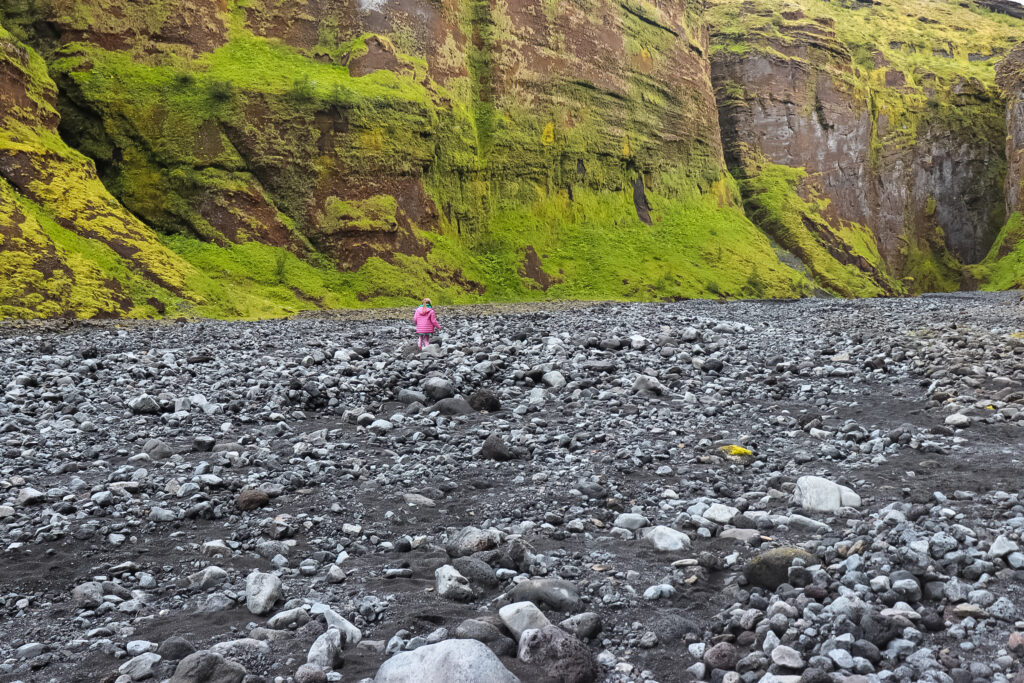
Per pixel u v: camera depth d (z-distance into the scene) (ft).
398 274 193.47
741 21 384.06
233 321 122.42
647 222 295.89
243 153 186.09
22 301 111.65
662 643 17.20
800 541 22.58
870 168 386.32
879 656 15.71
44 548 22.50
